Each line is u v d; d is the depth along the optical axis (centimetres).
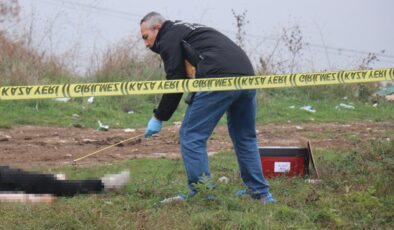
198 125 1391
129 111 3061
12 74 2972
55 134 2489
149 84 1421
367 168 1808
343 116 3250
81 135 2508
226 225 1240
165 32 1405
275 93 3609
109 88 1452
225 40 1412
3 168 1484
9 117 2669
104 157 2094
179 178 1711
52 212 1306
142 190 1505
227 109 1416
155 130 1444
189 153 1395
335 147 2325
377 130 2831
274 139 2572
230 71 1386
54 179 1483
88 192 1499
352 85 3772
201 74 1388
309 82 1466
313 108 3409
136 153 2191
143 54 3491
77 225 1231
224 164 1947
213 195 1392
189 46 1392
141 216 1293
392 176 1677
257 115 3109
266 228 1228
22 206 1361
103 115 2903
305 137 2602
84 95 1466
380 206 1369
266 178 1719
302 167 1739
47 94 1469
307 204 1420
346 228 1250
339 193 1530
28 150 2177
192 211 1329
